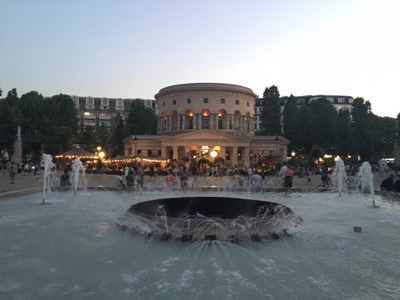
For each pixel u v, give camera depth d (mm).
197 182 33188
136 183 24922
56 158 67188
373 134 77688
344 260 8406
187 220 10070
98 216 14039
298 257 8602
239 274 7340
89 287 6590
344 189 24344
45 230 11422
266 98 92438
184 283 6816
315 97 138625
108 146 95000
